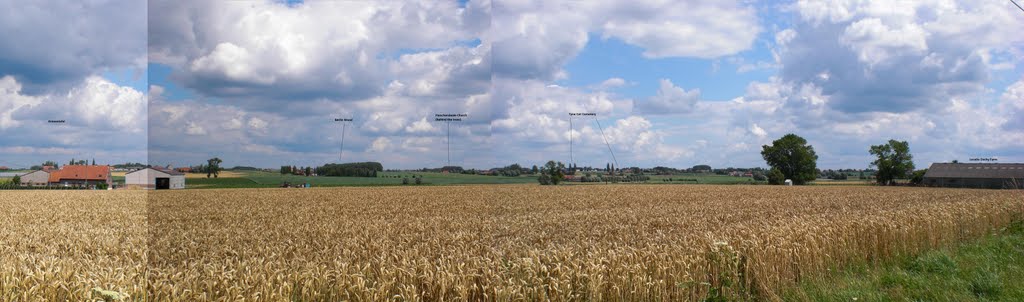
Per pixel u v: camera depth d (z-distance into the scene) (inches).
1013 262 424.5
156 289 203.9
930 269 402.0
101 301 211.3
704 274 311.0
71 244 436.8
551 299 249.4
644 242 416.2
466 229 496.1
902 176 2982.3
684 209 943.7
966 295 335.6
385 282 232.8
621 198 1208.2
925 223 507.2
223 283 212.2
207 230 350.0
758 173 3216.0
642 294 273.4
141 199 1018.1
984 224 613.3
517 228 528.7
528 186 1111.6
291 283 223.6
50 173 2225.6
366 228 498.9
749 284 323.6
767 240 374.9
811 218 652.7
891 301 325.7
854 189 2114.9
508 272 257.6
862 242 432.5
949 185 2783.0
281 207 707.4
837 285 354.3
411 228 508.4
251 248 316.2
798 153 3097.9
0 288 256.7
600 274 270.4
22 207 1004.6
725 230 497.7
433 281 246.2
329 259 296.2
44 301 237.9
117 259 290.4
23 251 436.8
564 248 331.0
